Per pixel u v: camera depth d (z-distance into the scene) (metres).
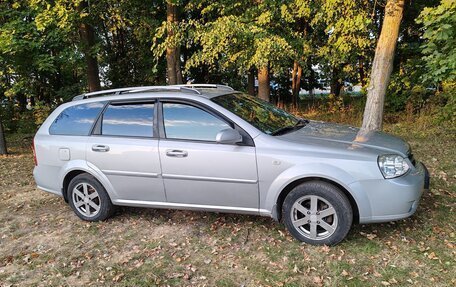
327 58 11.30
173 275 3.36
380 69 7.33
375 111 7.47
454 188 4.97
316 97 19.52
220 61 9.88
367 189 3.44
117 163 4.30
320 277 3.17
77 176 4.60
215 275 3.31
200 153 3.89
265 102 4.82
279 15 9.70
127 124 4.34
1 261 3.84
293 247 3.68
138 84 17.22
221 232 4.12
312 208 3.63
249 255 3.61
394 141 3.93
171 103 4.16
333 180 3.47
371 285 3.01
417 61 11.05
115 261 3.68
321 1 9.16
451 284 2.95
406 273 3.13
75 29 10.67
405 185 3.41
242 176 3.78
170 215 4.69
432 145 7.59
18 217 5.05
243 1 9.74
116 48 17.17
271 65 9.99
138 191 4.30
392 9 7.03
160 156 4.07
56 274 3.52
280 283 3.12
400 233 3.80
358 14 8.80
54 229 4.56
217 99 4.16
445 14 5.97
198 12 12.44
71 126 4.68
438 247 3.50
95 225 4.56
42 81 13.73
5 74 10.97
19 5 9.72
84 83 14.84
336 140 3.79
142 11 12.36
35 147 4.87
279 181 3.64
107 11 11.47
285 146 3.67
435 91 10.80
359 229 3.92
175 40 9.07
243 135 3.80
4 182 6.89
